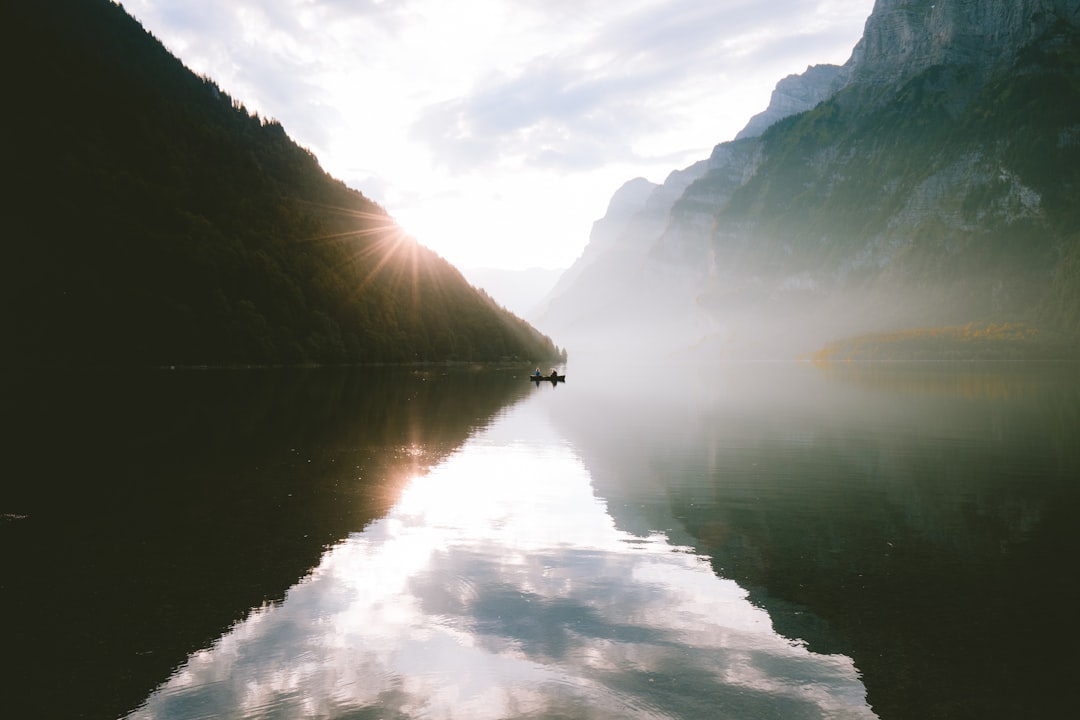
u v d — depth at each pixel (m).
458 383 97.19
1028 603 11.63
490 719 7.66
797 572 13.27
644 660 9.30
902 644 9.96
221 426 36.22
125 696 8.22
